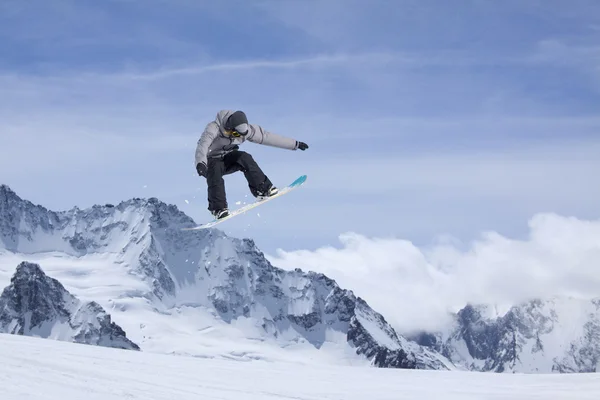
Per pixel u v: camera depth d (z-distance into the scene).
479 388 15.48
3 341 19.55
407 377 17.70
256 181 9.66
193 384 13.92
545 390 15.07
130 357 18.25
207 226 9.88
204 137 9.30
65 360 15.75
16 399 10.97
